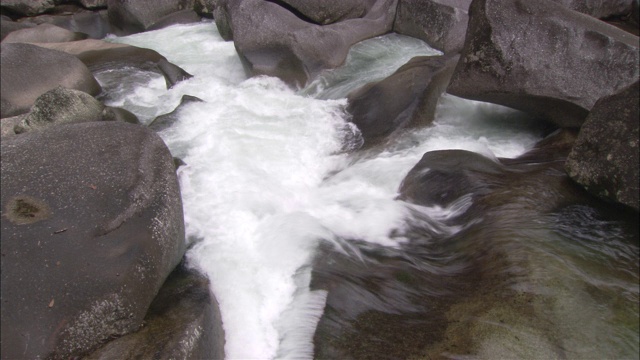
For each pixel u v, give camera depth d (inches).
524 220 174.2
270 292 153.1
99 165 140.7
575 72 217.8
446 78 269.1
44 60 287.7
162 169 146.9
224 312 145.6
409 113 253.9
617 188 175.5
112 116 260.1
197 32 435.2
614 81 218.2
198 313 125.2
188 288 136.1
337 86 312.3
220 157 231.0
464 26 347.3
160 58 354.6
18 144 147.4
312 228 179.8
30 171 136.5
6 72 271.6
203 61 367.2
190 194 199.8
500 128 259.0
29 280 112.2
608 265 156.0
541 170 207.6
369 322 139.3
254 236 179.6
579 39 215.9
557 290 143.9
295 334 138.6
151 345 113.6
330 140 255.6
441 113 264.1
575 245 162.9
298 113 279.6
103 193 132.6
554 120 238.8
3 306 107.8
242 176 216.5
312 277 155.3
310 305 146.0
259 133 256.4
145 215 131.6
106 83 322.7
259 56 318.7
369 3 397.4
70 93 246.7
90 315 112.6
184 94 300.2
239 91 303.4
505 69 215.8
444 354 126.9
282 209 198.4
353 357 128.6
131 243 124.6
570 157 191.9
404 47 363.3
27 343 106.0
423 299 148.6
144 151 148.9
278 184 216.4
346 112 277.1
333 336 135.6
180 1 464.1
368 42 367.6
